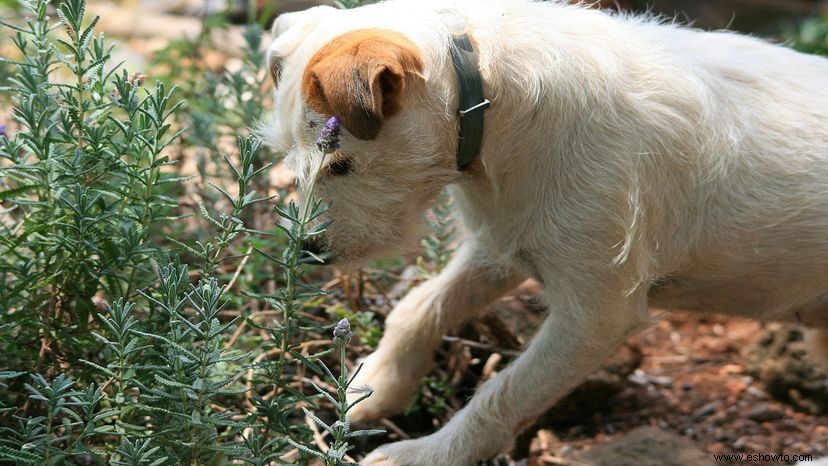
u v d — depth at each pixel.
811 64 3.65
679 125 3.28
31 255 3.46
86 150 3.12
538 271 3.42
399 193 3.14
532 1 3.42
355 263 3.24
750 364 4.74
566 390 3.41
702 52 3.53
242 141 2.88
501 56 3.16
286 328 2.93
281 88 3.11
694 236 3.44
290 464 2.82
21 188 3.02
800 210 3.41
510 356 4.10
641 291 3.41
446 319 3.83
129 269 3.49
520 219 3.33
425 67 3.04
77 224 2.94
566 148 3.20
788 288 3.59
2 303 3.04
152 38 7.63
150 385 2.93
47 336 3.07
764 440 4.28
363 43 2.90
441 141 3.14
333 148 2.79
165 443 2.67
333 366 3.99
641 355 4.46
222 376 3.29
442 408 3.93
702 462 3.85
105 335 3.11
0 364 3.15
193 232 4.44
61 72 5.03
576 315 3.32
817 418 4.47
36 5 3.21
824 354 4.14
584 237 3.23
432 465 3.38
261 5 7.22
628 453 3.89
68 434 2.71
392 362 3.79
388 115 2.97
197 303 2.96
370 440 3.94
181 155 4.69
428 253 4.20
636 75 3.30
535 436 4.09
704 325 5.31
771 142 3.41
